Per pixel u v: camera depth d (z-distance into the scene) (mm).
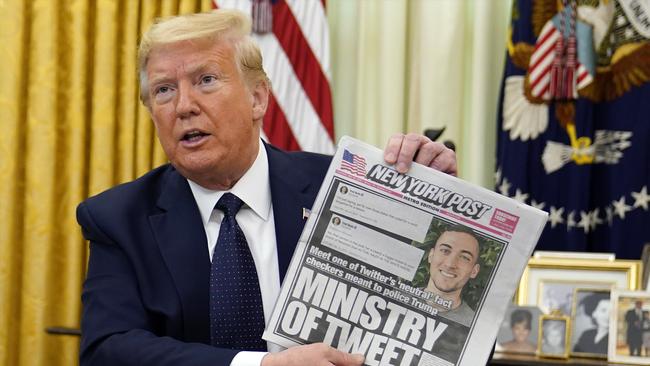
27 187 3990
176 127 1775
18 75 3982
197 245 1838
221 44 1804
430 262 1645
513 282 1622
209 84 1781
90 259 1874
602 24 3559
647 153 3451
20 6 3986
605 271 2982
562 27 3584
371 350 1635
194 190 1901
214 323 1772
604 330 2771
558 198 3572
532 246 1623
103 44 4023
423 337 1629
